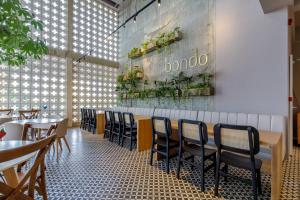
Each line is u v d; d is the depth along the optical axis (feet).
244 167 6.59
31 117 15.93
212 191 7.59
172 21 18.66
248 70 12.28
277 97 11.01
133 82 23.27
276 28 11.05
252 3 12.09
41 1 20.90
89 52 24.79
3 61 6.27
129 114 13.82
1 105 18.45
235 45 12.99
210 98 14.75
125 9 26.99
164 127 9.59
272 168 6.49
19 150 3.12
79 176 8.98
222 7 13.87
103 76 26.86
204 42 15.24
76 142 15.88
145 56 22.22
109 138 16.75
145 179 8.66
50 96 21.75
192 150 8.41
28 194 4.11
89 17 25.40
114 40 28.19
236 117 11.74
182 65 17.25
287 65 10.64
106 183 8.25
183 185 8.09
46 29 21.17
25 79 19.97
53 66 21.98
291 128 11.59
